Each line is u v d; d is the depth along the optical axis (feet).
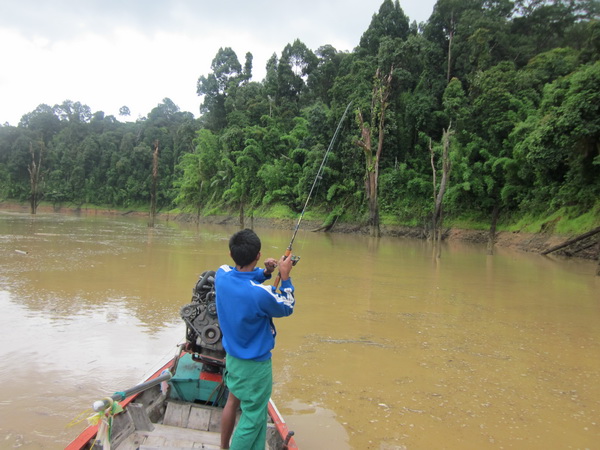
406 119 114.21
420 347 21.07
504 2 126.00
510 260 59.57
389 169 112.16
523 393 16.06
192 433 10.69
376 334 22.95
